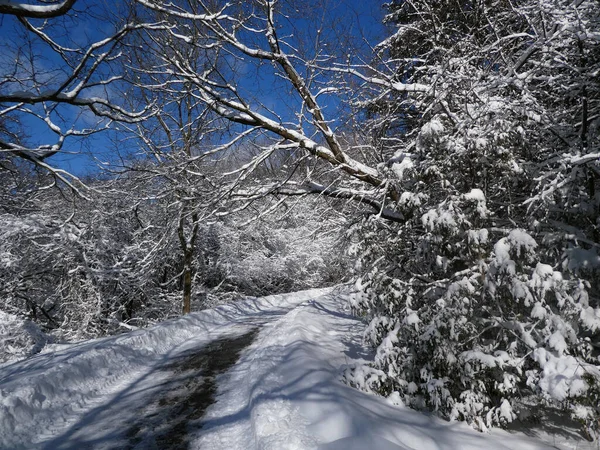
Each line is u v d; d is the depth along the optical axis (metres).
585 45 6.22
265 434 4.45
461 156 5.98
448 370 5.12
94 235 15.92
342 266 17.94
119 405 6.18
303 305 15.27
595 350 5.93
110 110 7.05
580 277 5.70
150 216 14.66
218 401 6.18
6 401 5.21
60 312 18.08
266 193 8.52
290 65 8.30
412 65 9.30
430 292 6.21
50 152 6.42
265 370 6.96
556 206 5.95
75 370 6.83
